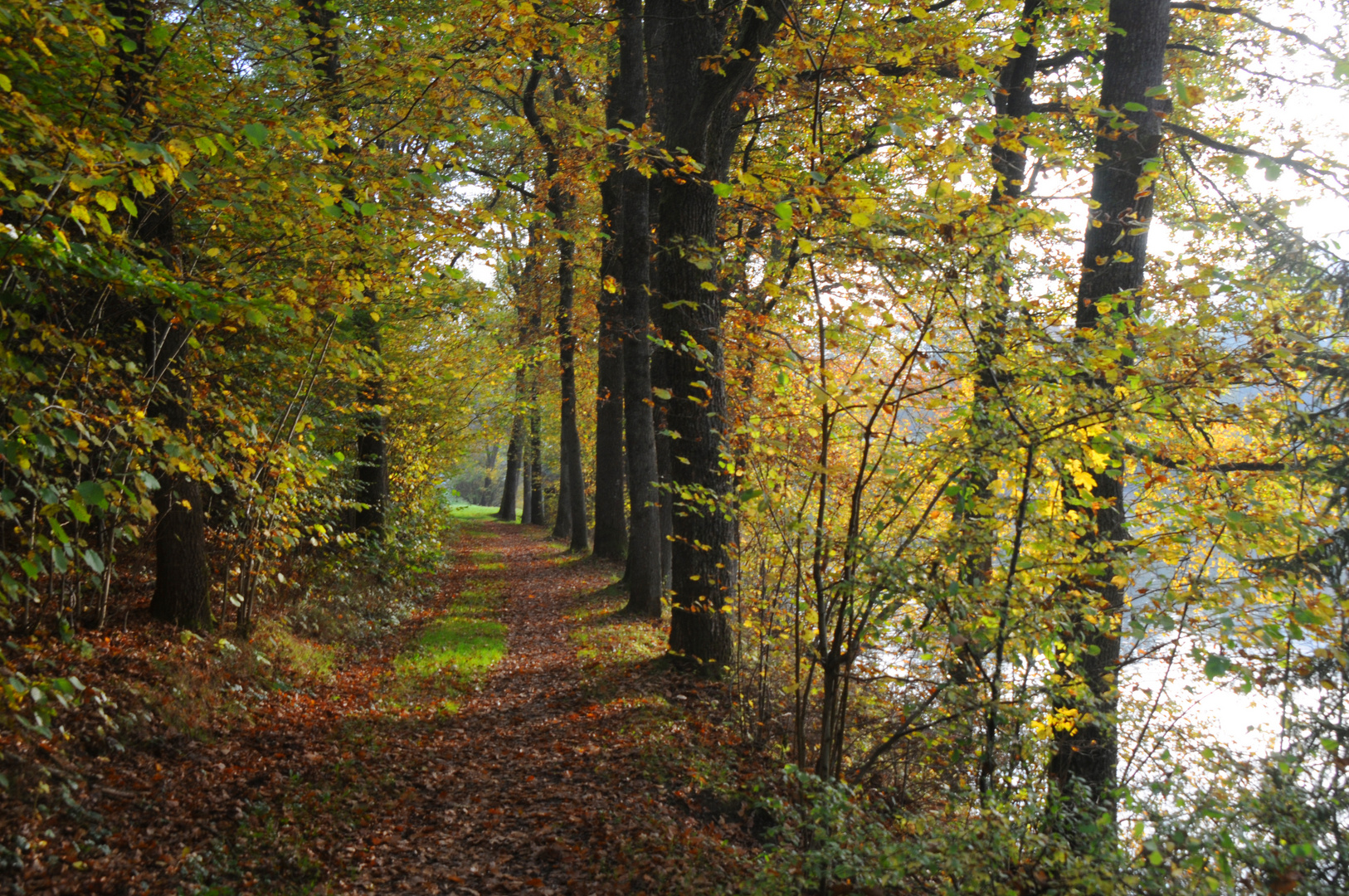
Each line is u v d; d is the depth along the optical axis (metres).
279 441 7.69
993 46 8.60
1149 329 4.74
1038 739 4.87
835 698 4.89
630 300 13.65
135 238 5.96
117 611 7.63
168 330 6.71
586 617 13.76
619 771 6.40
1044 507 5.01
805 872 4.20
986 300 4.54
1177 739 5.57
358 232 5.71
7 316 4.52
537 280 17.80
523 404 21.02
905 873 3.81
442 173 6.40
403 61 6.53
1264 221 5.64
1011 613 4.28
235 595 8.29
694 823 5.61
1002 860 3.67
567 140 11.58
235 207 5.85
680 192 8.29
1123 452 4.80
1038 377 4.60
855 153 7.44
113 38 4.90
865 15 7.23
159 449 6.60
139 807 5.04
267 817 5.33
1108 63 7.31
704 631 8.85
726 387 6.46
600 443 19.69
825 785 4.12
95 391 5.82
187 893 4.23
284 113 7.09
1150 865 3.51
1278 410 4.85
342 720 7.62
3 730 4.73
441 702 8.80
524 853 5.19
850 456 5.92
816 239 4.79
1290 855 3.41
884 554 4.59
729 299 7.12
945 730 4.93
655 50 11.99
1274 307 5.19
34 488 4.40
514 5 6.21
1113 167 6.87
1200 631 4.63
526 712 8.45
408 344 15.05
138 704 6.13
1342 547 4.54
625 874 4.77
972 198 4.45
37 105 4.72
